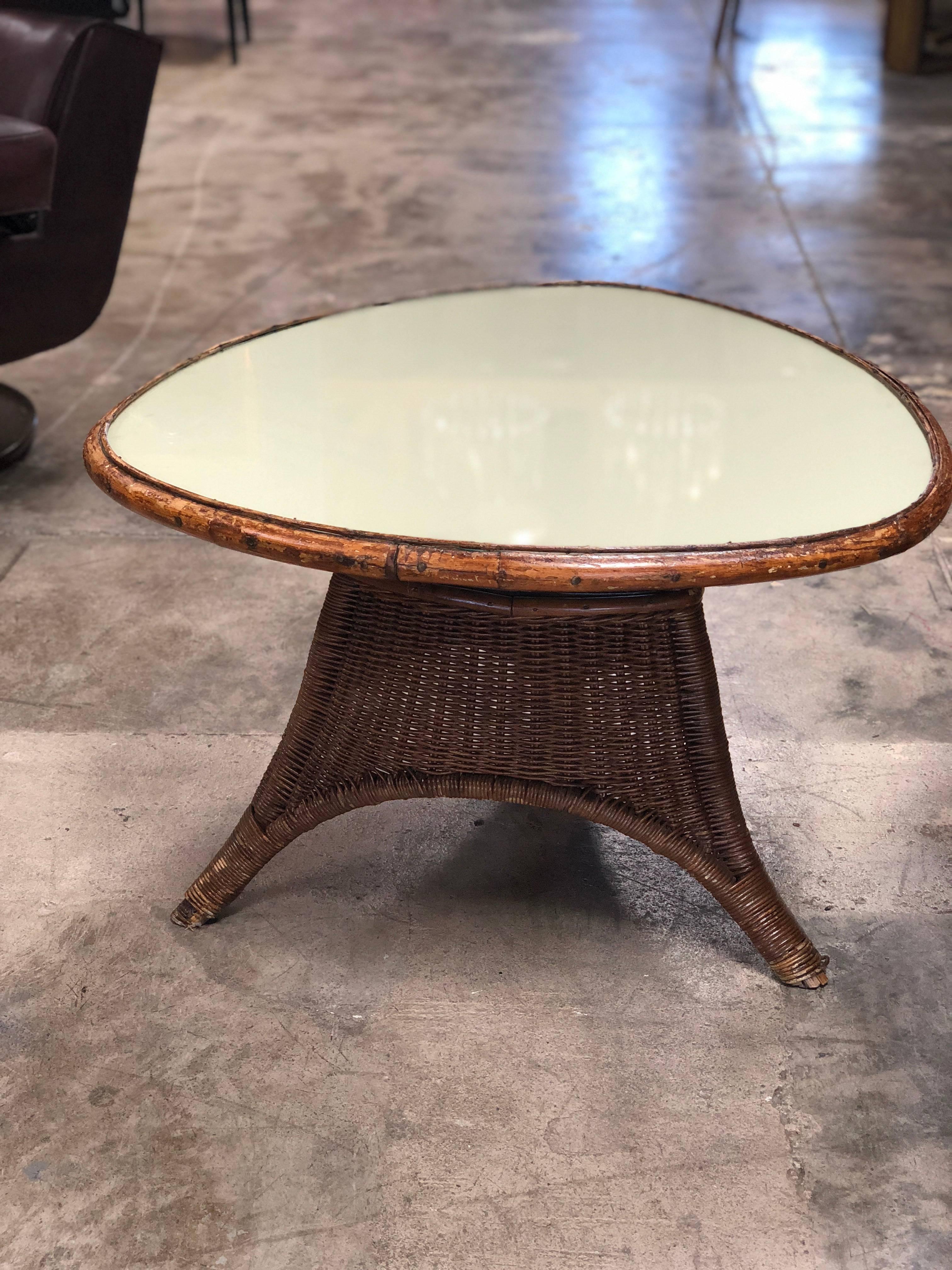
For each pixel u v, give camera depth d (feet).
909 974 4.17
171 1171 3.54
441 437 4.13
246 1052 3.90
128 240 10.92
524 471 3.89
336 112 14.76
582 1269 3.28
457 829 4.83
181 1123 3.67
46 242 6.74
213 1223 3.40
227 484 3.67
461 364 4.81
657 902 4.48
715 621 6.13
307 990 4.11
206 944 4.30
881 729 5.37
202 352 4.72
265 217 11.48
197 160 13.08
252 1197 3.47
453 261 10.46
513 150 13.41
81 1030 3.97
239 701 5.56
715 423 4.23
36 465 7.54
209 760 5.19
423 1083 3.80
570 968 4.19
